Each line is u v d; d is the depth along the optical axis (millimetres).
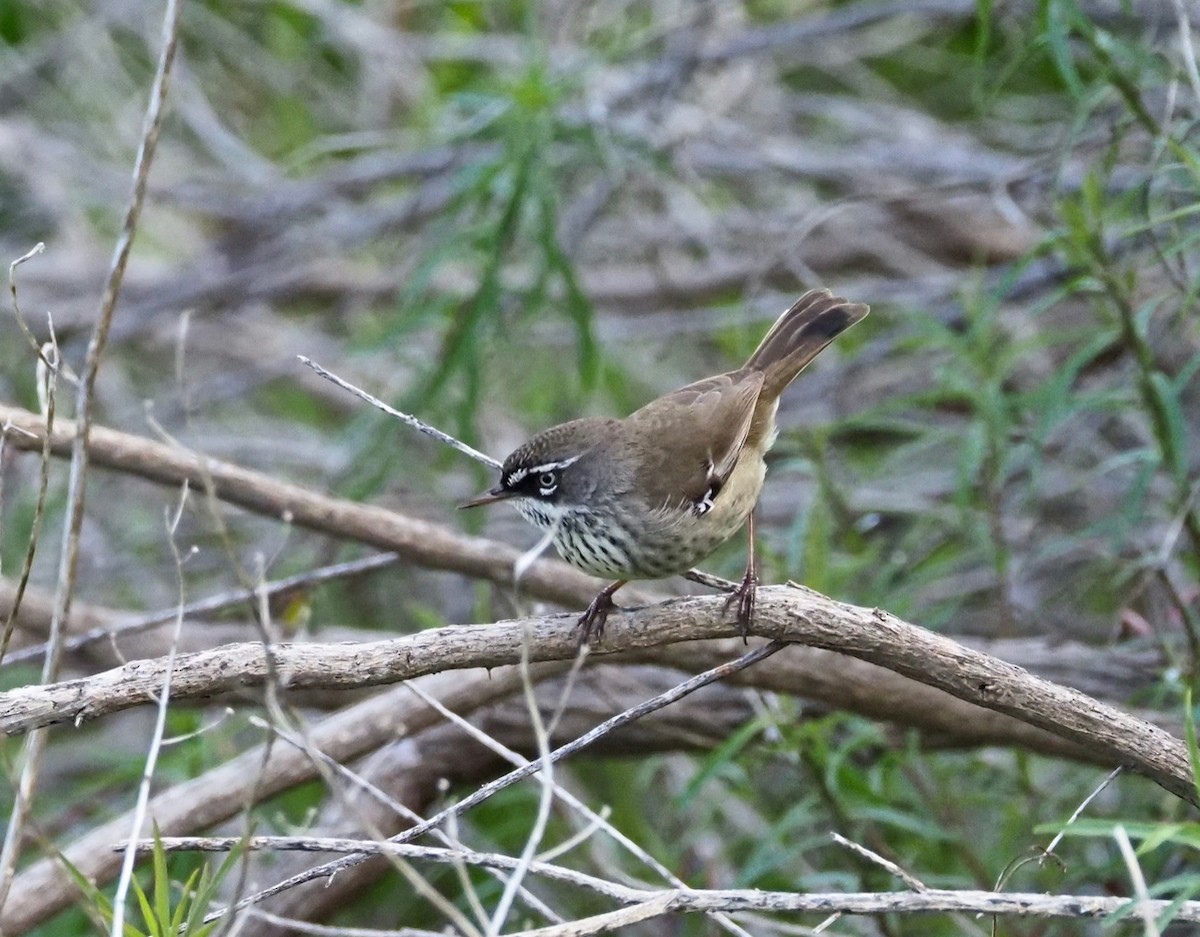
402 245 17297
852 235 16859
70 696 6746
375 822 10391
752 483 9227
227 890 10758
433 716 10188
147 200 17391
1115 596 13070
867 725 10602
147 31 17906
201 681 6887
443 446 14586
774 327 10102
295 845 6594
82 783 12648
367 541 10797
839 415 14648
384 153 17891
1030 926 9602
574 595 10898
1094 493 13156
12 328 17031
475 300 12625
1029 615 12586
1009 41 15078
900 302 15438
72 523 7559
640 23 17000
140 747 12984
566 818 11445
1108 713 7242
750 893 6504
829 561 11141
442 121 16531
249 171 17625
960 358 12117
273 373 17125
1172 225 10484
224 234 18203
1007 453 11211
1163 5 13023
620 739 11156
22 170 17812
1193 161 9117
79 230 18156
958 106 17984
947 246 16719
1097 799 10688
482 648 7172
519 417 16406
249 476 10562
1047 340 10844
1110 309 11578
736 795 11445
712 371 16969
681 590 12898
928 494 14172
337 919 10859
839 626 7211
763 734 10133
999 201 12977
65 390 16375
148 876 10453
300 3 17438
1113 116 12758
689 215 17094
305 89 18500
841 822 9531
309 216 17141
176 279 17234
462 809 6906
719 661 9891
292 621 11016
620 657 9992
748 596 7371
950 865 10297
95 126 18156
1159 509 12719
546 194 12930
